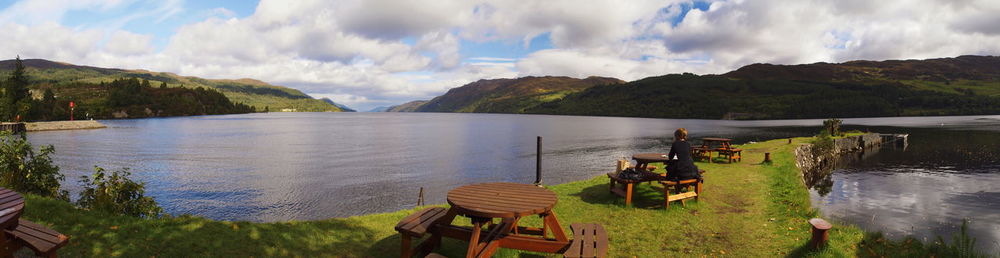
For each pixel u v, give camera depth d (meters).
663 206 10.43
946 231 15.79
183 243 7.04
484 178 29.50
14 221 4.67
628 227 8.78
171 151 46.97
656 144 57.66
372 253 7.07
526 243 6.36
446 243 7.41
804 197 12.11
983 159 41.84
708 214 9.84
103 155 42.38
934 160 41.59
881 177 31.17
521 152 46.81
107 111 189.75
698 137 74.00
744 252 7.27
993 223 17.11
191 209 20.42
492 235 6.62
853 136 52.81
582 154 44.56
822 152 37.84
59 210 7.91
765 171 17.08
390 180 28.36
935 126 108.12
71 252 6.25
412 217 6.86
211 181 27.58
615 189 11.45
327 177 29.39
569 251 5.53
